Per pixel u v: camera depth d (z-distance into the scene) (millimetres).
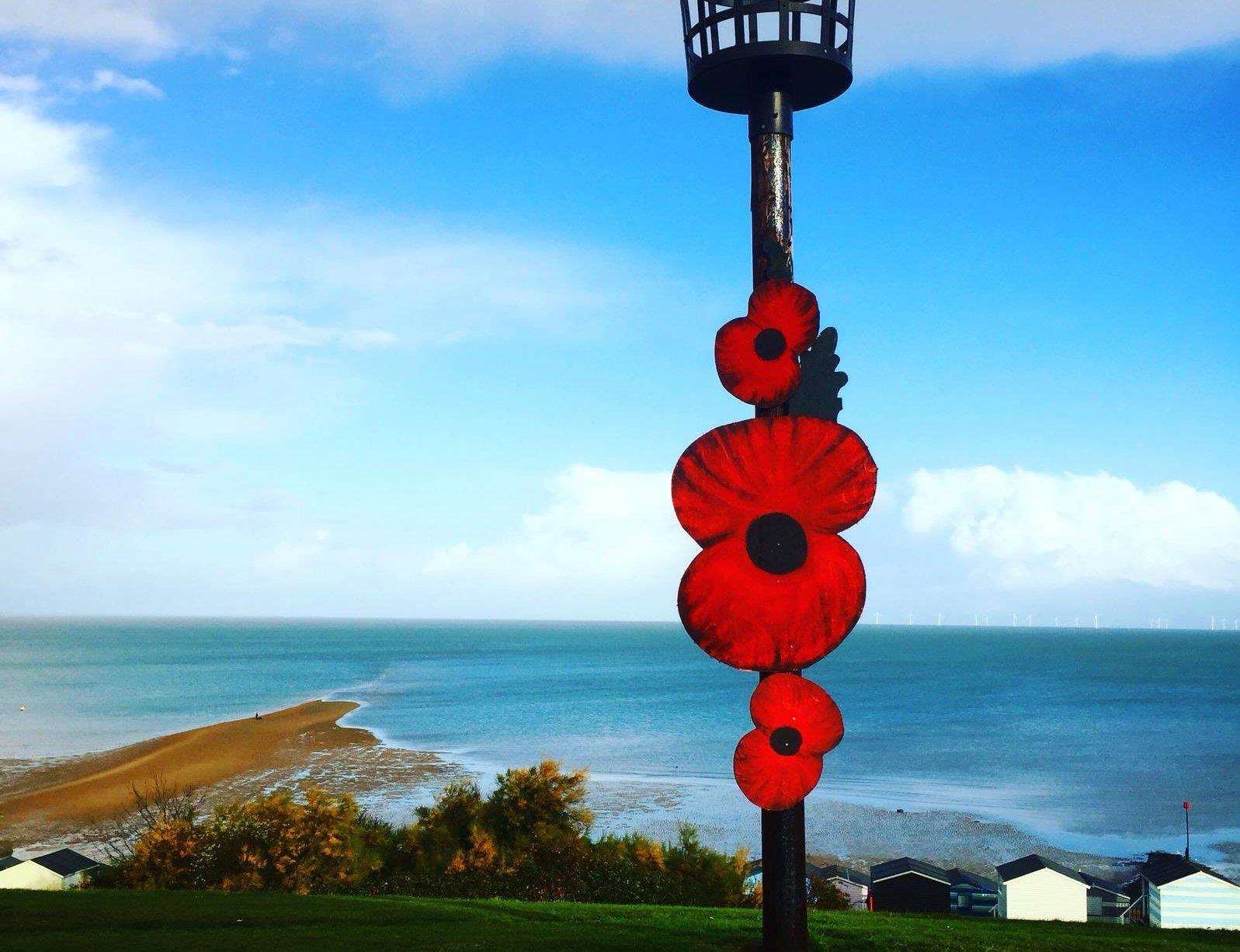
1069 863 40188
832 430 6207
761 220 7297
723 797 50125
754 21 7195
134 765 56156
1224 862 40969
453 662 178750
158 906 11141
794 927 7438
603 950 8984
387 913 11086
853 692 122750
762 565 6184
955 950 9484
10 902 11195
